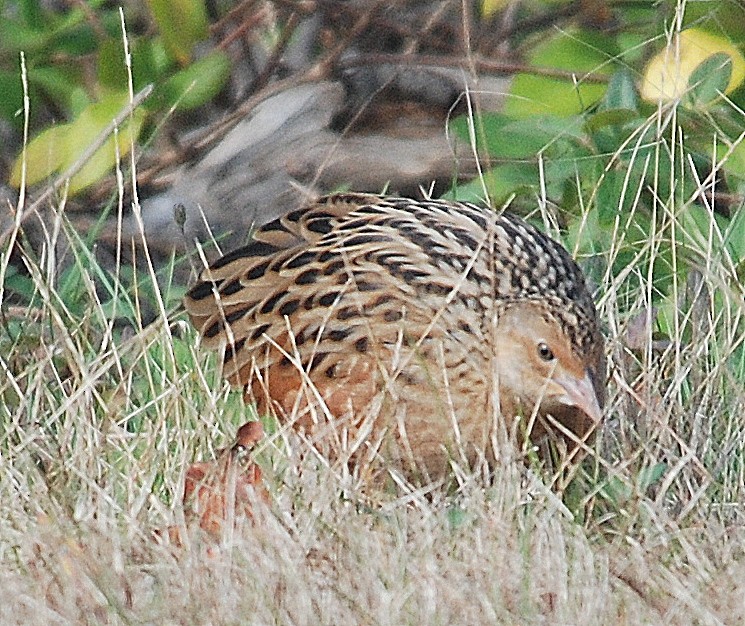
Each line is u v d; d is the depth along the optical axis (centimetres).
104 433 1021
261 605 817
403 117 1538
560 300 1016
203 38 1344
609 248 1203
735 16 1283
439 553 867
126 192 1462
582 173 1252
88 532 881
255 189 1480
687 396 1077
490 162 1339
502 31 1559
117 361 1087
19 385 1144
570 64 1400
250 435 980
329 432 978
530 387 1002
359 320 1002
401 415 982
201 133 1513
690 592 832
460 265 1023
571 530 895
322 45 1582
